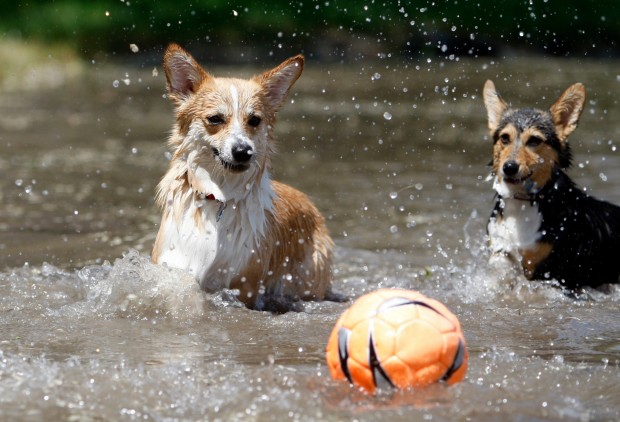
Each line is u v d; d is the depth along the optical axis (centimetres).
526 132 1050
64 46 3844
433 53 4022
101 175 1741
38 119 2516
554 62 3984
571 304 989
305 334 844
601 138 2162
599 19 4338
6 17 3994
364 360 638
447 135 2306
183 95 969
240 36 4041
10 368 706
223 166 911
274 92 988
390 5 4219
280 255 1000
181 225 941
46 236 1264
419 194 1606
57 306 927
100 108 2778
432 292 1041
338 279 1115
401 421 598
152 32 4025
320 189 1645
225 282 948
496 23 4172
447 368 639
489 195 1597
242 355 768
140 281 921
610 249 1096
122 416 613
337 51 4022
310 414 610
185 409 625
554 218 1062
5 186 1611
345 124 2491
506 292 1038
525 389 666
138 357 756
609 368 726
